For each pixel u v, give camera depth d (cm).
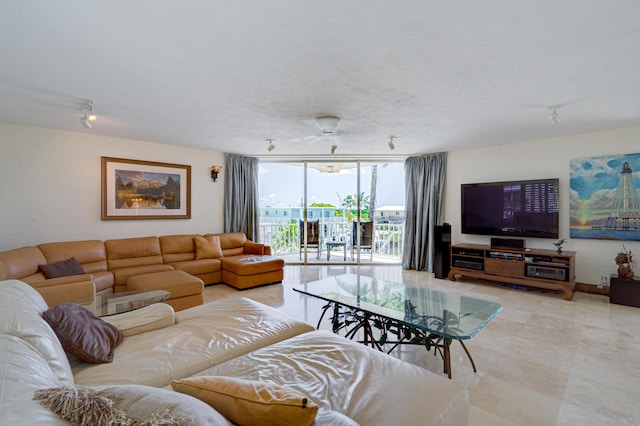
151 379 136
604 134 398
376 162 621
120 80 245
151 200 482
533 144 455
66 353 143
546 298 392
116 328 172
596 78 240
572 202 421
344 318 288
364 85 255
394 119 350
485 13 159
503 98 284
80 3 150
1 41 186
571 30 175
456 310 228
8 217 368
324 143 486
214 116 343
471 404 180
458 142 471
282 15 161
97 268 392
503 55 204
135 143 467
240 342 172
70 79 243
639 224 374
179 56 206
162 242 467
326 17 163
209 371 138
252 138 453
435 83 251
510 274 430
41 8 154
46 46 192
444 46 193
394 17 163
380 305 241
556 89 262
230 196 571
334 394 119
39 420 56
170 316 200
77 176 416
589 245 412
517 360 232
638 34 179
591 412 173
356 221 646
